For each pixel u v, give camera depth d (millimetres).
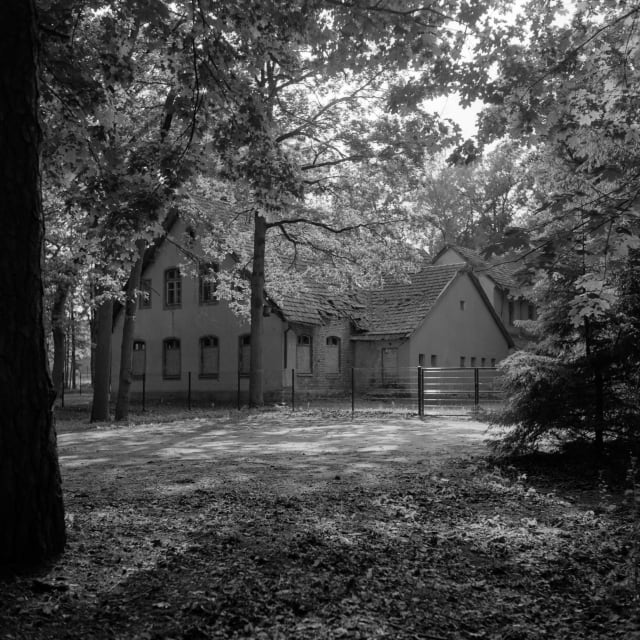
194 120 10930
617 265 9914
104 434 18875
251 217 29438
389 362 35812
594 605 5203
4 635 4363
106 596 5105
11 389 5594
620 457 10828
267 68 25812
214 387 36656
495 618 4941
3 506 5570
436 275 38281
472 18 9562
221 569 5715
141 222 10984
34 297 5699
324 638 4477
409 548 6516
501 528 7367
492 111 9508
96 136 10602
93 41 10453
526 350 12000
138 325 39938
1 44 5551
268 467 11836
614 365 10984
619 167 7406
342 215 29250
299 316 33344
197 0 9820
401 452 14000
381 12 9688
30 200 5660
